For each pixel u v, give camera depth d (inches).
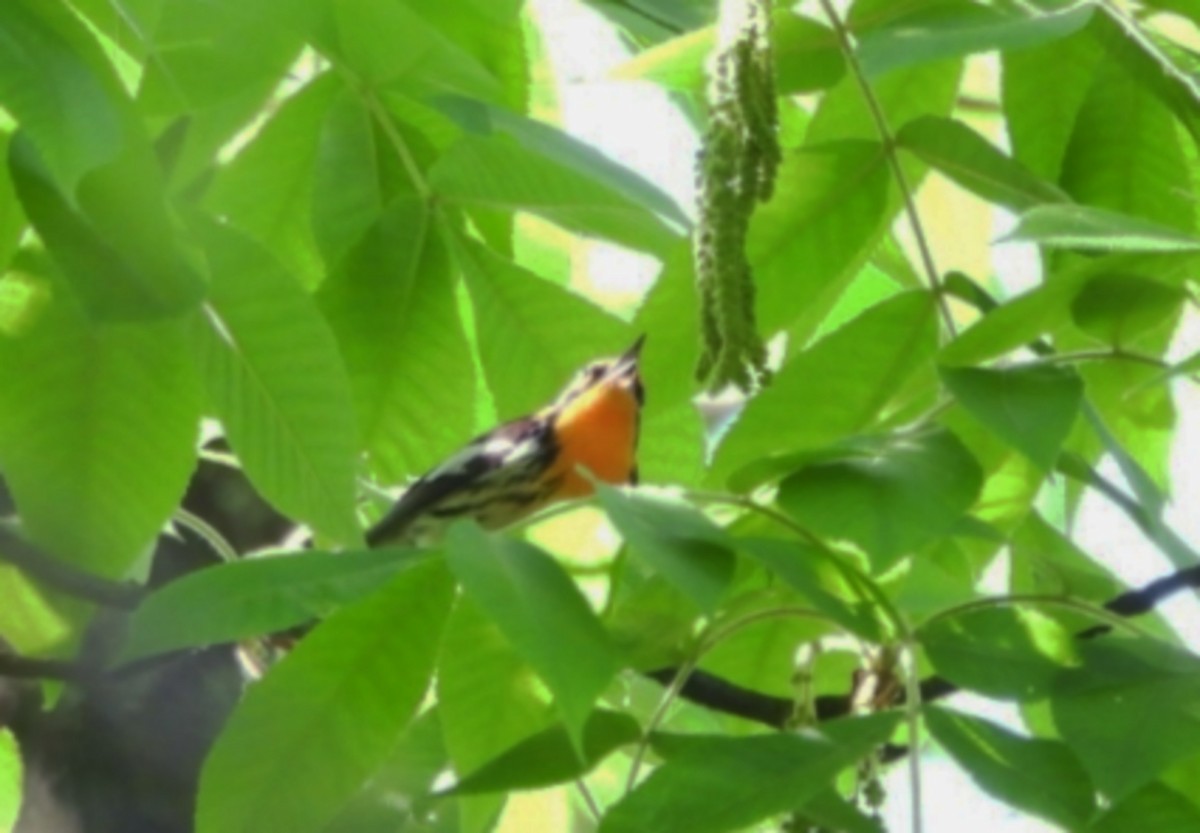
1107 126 276.8
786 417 251.0
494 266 265.7
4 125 209.8
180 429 229.5
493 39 254.2
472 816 220.1
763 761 190.2
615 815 188.2
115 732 304.0
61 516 229.6
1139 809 184.4
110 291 190.9
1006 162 251.8
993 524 258.2
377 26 226.4
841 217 262.4
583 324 266.1
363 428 270.4
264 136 268.4
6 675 256.4
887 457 212.4
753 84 204.2
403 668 207.5
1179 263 231.0
